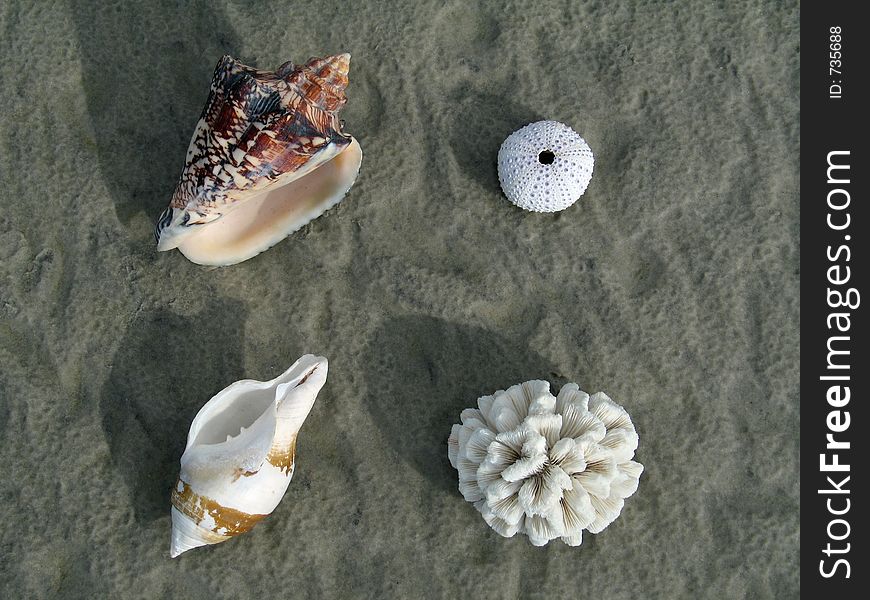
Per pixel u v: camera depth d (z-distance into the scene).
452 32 0.59
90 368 0.56
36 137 0.57
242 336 0.57
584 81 0.59
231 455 0.53
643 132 0.59
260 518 0.54
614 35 0.59
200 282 0.57
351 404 0.57
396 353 0.57
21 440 0.56
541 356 0.57
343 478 0.56
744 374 0.57
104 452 0.56
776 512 0.57
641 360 0.57
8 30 0.58
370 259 0.57
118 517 0.56
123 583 0.55
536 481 0.53
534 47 0.59
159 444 0.56
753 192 0.58
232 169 0.53
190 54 0.58
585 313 0.57
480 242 0.58
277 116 0.53
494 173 0.58
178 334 0.57
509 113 0.58
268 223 0.57
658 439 0.57
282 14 0.58
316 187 0.57
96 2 0.58
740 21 0.59
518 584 0.56
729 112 0.59
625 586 0.56
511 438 0.53
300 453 0.56
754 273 0.58
